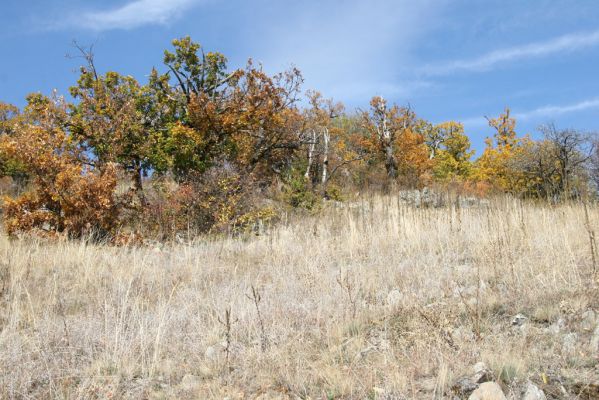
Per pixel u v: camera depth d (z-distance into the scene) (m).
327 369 4.77
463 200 16.94
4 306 7.61
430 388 4.18
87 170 15.71
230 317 6.56
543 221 10.03
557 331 4.98
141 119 23.45
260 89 25.42
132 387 5.04
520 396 3.87
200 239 14.73
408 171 42.03
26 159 15.19
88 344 6.03
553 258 7.38
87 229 14.59
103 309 7.42
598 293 5.75
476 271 7.70
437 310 5.92
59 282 9.11
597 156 23.48
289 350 5.55
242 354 5.57
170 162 22.66
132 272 9.63
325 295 7.32
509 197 13.46
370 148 43.69
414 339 5.17
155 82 24.55
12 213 14.95
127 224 16.86
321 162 36.06
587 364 4.23
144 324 6.49
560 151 24.23
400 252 10.02
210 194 17.97
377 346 5.38
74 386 5.03
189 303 7.69
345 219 14.34
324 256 10.38
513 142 48.47
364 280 7.82
